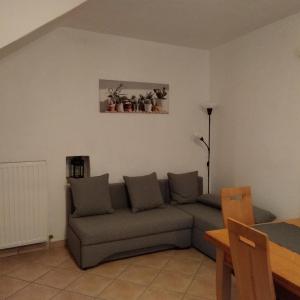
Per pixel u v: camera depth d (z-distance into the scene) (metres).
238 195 2.40
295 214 3.15
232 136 4.01
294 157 3.14
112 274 2.85
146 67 3.96
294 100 3.12
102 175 3.56
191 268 3.00
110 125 3.77
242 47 3.78
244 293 1.53
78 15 3.09
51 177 3.47
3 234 3.12
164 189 4.01
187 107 4.30
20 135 3.27
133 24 3.36
